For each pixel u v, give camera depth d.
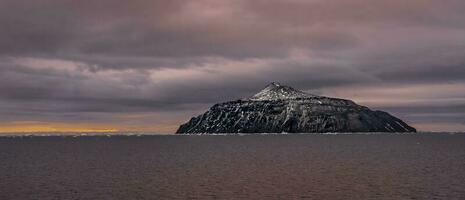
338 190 77.12
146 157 162.38
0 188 82.56
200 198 71.00
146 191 77.81
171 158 156.25
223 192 76.12
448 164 123.62
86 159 154.62
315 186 81.62
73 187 83.12
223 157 159.38
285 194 73.69
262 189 78.81
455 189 77.25
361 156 158.62
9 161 146.88
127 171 110.94
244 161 139.50
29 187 83.69
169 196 72.88
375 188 78.94
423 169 110.38
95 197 72.75
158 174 103.06
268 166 121.06
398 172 103.62
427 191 75.50
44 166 127.38
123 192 77.06
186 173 104.62
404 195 72.00
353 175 98.06
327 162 132.75
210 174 102.12
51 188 82.19
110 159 153.88
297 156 161.25
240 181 89.19
